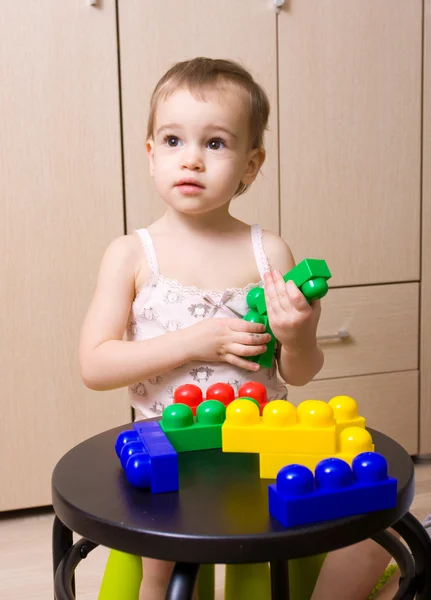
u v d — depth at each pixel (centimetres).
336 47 153
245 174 92
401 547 68
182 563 52
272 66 149
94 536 53
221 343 79
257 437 61
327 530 50
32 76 135
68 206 140
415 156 162
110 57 138
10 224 138
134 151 142
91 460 65
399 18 157
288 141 152
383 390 167
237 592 73
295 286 71
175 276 88
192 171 81
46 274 141
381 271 163
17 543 135
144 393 87
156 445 59
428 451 171
